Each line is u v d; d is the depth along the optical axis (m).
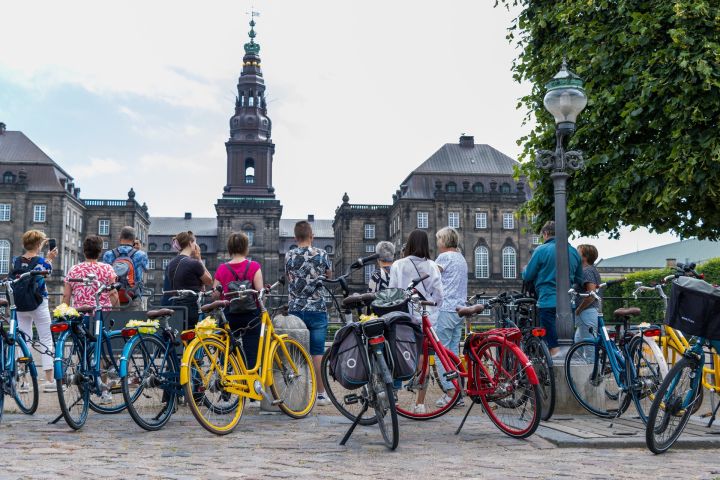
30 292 9.25
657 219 14.28
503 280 81.50
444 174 83.69
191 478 4.83
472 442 6.38
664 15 12.26
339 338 6.31
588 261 9.70
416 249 8.18
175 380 7.24
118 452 5.80
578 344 7.95
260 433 6.85
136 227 96.12
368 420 7.29
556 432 6.63
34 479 4.78
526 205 15.36
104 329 7.31
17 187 80.06
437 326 8.69
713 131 11.79
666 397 5.95
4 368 7.58
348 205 93.50
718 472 5.13
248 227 98.19
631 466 5.35
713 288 6.10
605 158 13.03
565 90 8.30
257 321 7.70
